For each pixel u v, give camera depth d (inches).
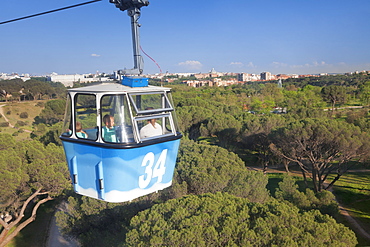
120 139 190.9
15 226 835.4
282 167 1246.3
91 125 199.3
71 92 207.3
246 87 5098.4
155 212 413.1
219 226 373.7
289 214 393.4
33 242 756.0
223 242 354.0
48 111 2305.6
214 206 404.5
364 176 1075.3
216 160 650.2
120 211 560.1
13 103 3376.0
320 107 2504.9
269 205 423.8
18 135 2121.1
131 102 190.5
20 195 747.4
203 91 3654.0
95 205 575.5
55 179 676.7
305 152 887.7
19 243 753.6
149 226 386.6
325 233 353.1
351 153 812.6
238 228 360.5
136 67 213.6
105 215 571.8
